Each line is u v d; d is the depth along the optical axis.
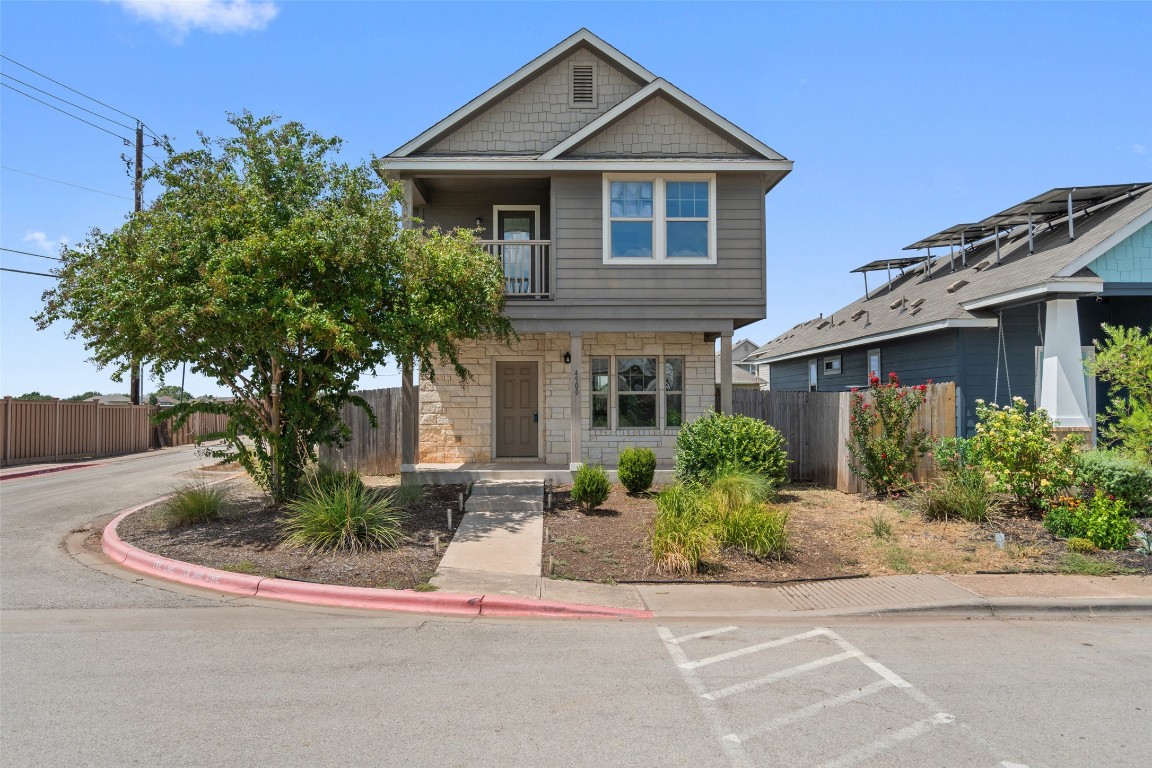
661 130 14.10
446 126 14.17
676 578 7.91
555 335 14.95
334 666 5.34
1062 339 12.59
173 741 4.07
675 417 15.09
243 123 10.30
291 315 8.74
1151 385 10.39
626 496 12.25
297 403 10.84
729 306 13.80
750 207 13.91
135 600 7.29
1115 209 14.22
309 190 10.38
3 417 20.91
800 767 3.81
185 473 18.95
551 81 14.88
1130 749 4.01
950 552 8.58
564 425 14.86
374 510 9.21
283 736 4.14
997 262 16.05
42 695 4.75
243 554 8.65
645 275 13.80
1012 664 5.43
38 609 6.96
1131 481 9.41
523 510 11.09
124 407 26.73
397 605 7.14
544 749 4.00
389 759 3.87
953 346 15.20
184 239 9.20
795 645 5.91
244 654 5.61
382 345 10.37
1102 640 6.04
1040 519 9.70
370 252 9.73
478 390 15.01
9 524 11.55
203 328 9.16
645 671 5.27
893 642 6.00
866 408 11.91
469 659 5.53
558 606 6.93
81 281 9.56
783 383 26.89
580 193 13.86
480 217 15.46
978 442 10.32
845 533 9.50
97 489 15.68
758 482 11.02
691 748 4.02
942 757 3.92
